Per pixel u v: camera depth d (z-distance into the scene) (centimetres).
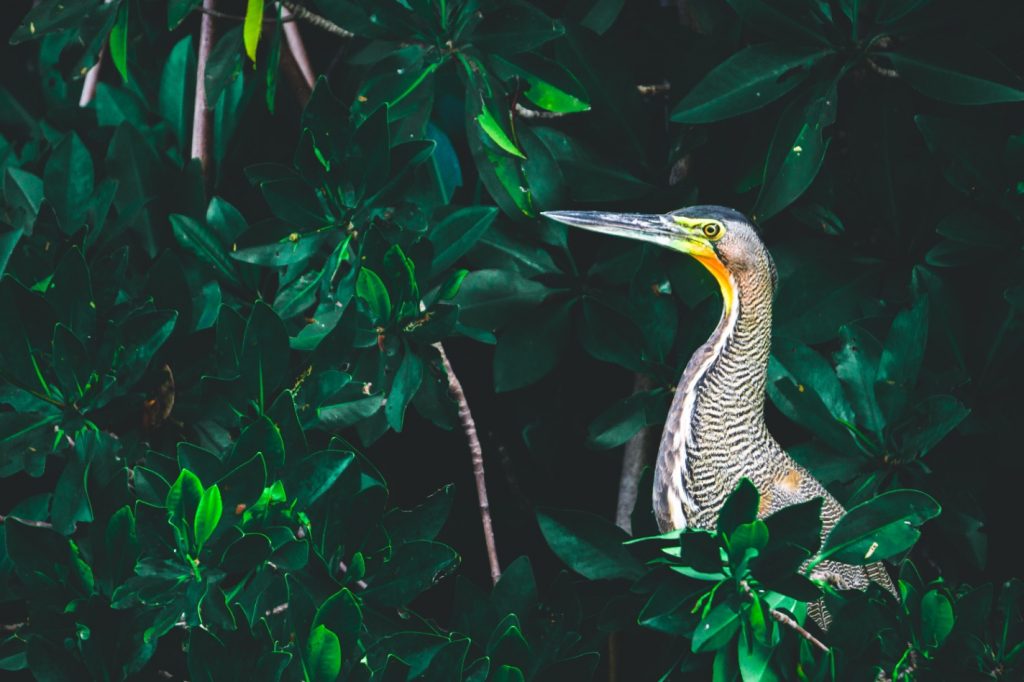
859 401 934
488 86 909
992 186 945
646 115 1028
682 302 1085
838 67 943
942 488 928
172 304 904
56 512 813
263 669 749
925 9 914
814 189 1036
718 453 930
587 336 1010
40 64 1202
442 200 1059
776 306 1011
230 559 746
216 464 781
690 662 812
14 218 998
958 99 905
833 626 771
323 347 827
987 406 977
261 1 869
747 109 930
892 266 1027
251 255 871
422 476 1201
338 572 834
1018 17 955
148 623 776
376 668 809
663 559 730
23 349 827
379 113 838
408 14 897
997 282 956
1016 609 840
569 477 1195
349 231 880
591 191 1017
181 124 1142
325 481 788
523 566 909
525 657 845
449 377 962
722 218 924
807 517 700
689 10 1059
